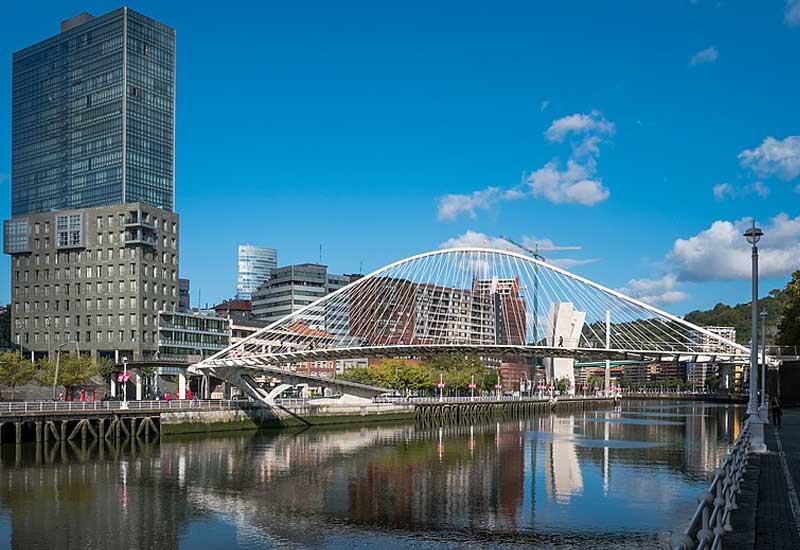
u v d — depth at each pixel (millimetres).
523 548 45344
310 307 147000
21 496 61531
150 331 181625
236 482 69000
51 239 188625
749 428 45594
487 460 85938
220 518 53656
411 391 191750
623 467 79750
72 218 186375
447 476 73062
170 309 188750
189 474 73250
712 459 87125
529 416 184625
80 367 133250
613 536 48156
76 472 73875
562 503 58875
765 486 32219
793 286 135875
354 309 177000
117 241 182625
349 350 130375
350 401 144500
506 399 187875
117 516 54344
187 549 45562
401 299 197125
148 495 62312
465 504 58469
